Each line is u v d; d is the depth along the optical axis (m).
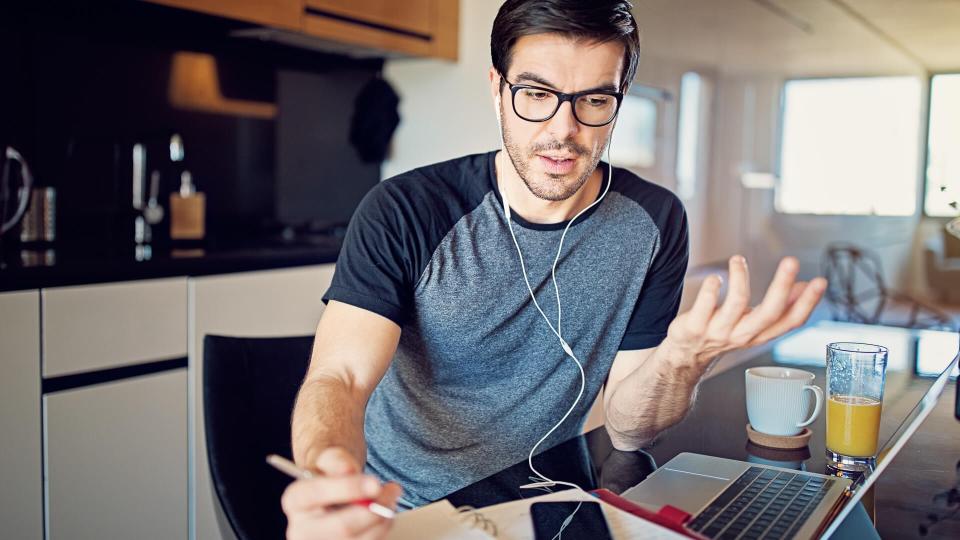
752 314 0.83
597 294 1.20
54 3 2.33
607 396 1.28
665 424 1.08
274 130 2.98
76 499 1.94
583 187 1.17
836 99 6.55
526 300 1.16
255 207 2.95
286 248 2.49
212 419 1.14
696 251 4.94
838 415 1.03
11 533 1.83
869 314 5.93
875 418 1.02
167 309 2.11
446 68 3.06
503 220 1.15
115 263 1.99
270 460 0.70
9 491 1.82
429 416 1.18
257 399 1.21
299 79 3.03
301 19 2.56
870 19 6.26
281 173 3.01
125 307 2.02
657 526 0.80
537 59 1.00
